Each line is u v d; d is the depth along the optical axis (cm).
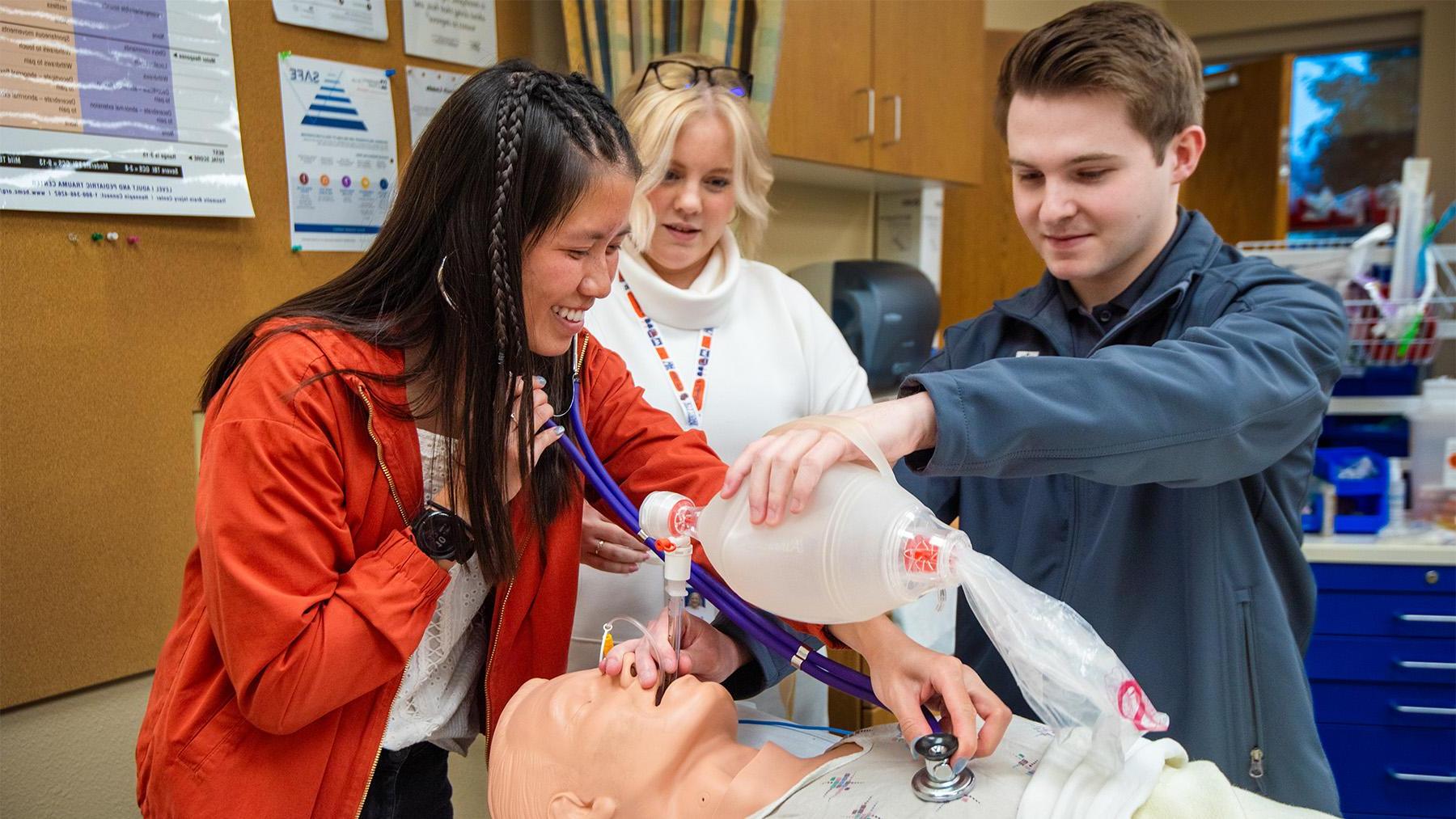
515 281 87
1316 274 217
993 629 65
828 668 84
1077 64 98
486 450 90
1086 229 103
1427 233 215
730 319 162
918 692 77
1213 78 381
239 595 82
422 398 93
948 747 68
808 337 167
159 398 145
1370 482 203
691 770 74
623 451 117
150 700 98
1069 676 63
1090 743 67
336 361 89
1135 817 63
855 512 67
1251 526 99
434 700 106
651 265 162
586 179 86
